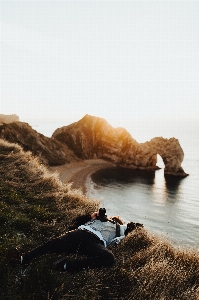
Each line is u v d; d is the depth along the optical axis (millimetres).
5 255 4957
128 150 114625
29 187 10719
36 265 4668
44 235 6449
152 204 64250
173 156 101875
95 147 121688
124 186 81000
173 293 4207
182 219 53781
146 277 4422
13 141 73438
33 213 7719
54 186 11320
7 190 9828
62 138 121125
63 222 7195
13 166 13641
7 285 4109
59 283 4215
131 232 6223
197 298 4008
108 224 5414
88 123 126000
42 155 85000
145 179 92688
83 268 4480
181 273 4707
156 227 48969
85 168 100125
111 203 63312
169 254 5578
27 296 3875
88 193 69875
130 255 5516
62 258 4871
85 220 5707
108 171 101875
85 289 4160
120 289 4324
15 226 6629
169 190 78750
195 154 175375
